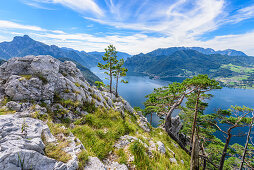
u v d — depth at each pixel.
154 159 7.56
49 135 5.21
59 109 9.04
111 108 15.78
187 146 31.77
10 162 3.02
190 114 22.84
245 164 19.00
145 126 18.17
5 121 4.49
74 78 14.53
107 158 6.61
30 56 10.78
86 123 9.59
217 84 15.74
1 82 8.78
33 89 8.55
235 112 17.16
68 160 4.22
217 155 23.14
